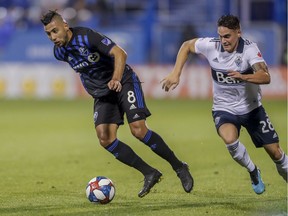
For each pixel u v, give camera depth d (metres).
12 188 32.06
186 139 52.34
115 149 27.64
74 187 32.31
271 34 90.50
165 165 39.84
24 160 42.59
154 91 93.81
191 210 25.78
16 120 69.56
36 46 98.38
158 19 98.31
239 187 31.77
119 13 102.00
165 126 61.38
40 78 97.06
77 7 101.94
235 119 26.81
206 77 92.12
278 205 26.78
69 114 75.31
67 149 47.88
